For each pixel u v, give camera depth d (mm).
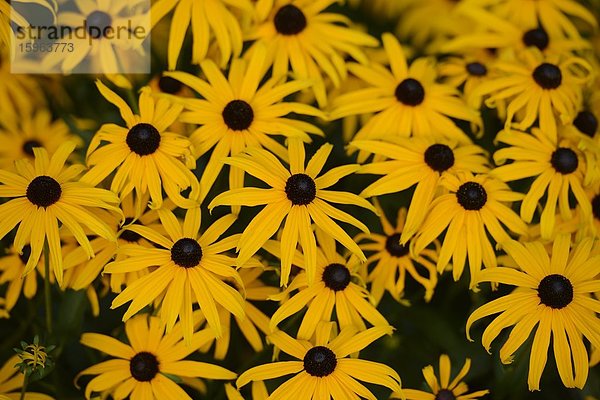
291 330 847
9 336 874
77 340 854
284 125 849
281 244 805
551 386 862
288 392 792
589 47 935
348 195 823
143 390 811
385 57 936
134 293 796
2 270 863
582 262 816
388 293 872
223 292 800
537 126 894
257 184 851
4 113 919
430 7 1005
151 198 825
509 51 905
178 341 816
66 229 814
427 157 848
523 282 811
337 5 991
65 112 925
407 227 831
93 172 820
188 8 871
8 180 808
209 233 815
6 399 812
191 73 909
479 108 896
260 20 888
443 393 818
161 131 834
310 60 892
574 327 805
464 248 831
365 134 875
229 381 852
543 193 848
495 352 840
